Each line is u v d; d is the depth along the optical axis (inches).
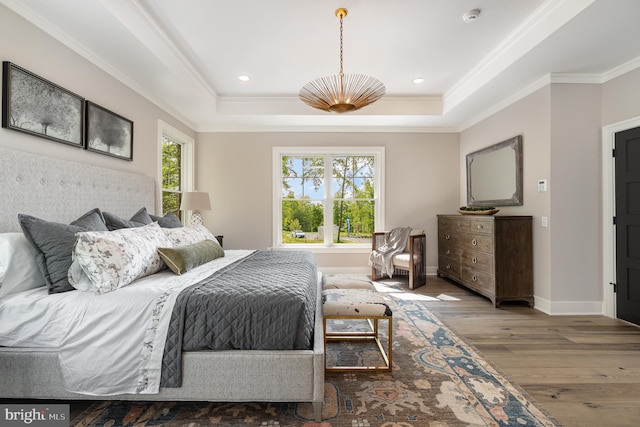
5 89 67.2
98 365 53.7
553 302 114.4
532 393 64.1
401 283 164.1
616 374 71.7
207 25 95.0
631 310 104.1
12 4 68.6
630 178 104.1
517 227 122.6
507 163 137.6
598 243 113.5
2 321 55.4
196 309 55.7
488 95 133.8
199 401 59.2
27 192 69.7
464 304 127.0
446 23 94.3
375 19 91.9
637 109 101.3
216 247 103.7
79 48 88.2
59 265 60.4
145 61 99.4
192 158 173.3
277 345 55.2
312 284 72.9
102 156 99.2
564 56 99.5
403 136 184.5
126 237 71.1
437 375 71.2
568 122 113.3
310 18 91.4
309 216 188.7
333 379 69.7
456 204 184.7
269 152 182.2
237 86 143.9
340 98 95.1
